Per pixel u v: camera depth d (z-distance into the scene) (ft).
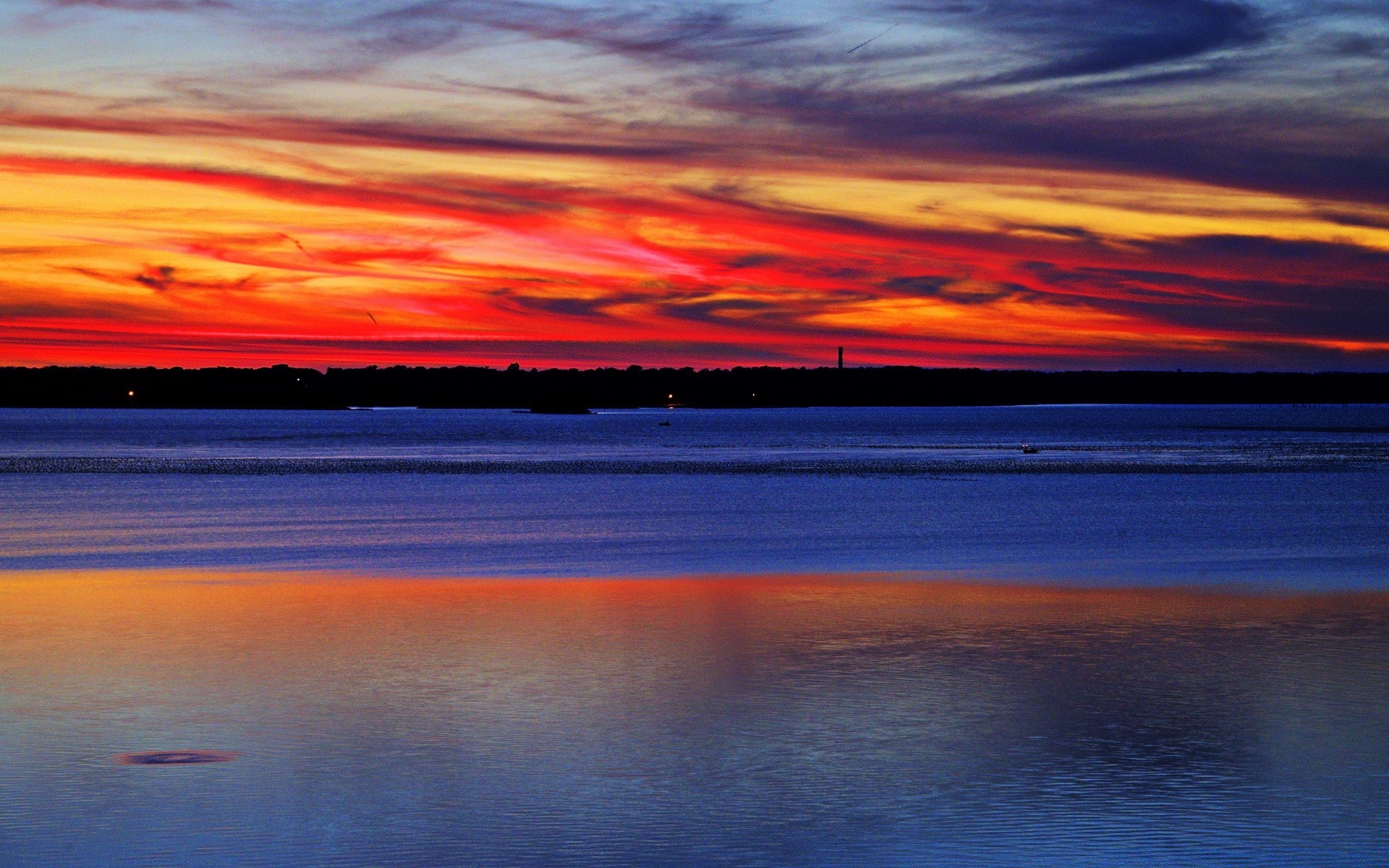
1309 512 125.18
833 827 28.53
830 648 49.14
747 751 34.53
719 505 135.54
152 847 27.30
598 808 29.84
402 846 27.40
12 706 39.27
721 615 57.93
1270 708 39.11
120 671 44.60
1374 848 27.17
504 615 57.98
